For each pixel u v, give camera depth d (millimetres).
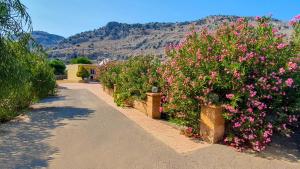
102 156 6910
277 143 7801
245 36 7934
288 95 7945
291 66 7309
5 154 7012
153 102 11789
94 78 56812
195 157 6816
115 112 13375
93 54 171375
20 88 10391
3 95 9969
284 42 7875
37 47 11047
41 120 11219
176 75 8656
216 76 7594
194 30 8883
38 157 6828
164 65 10625
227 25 8492
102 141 8133
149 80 12742
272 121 7559
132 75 14867
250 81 7664
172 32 194500
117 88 18266
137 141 8102
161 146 7637
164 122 10898
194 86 7918
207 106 7922
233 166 6336
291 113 7926
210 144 7699
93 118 11633
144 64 14703
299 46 7922
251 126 7348
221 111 7754
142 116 12312
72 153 7125
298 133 8641
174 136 8633
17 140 8234
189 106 8461
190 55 8375
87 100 19688
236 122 7453
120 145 7742
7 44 9617
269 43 7668
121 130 9406
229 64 7586
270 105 7703
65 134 8914
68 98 21281
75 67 57594
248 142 7602
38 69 16016
